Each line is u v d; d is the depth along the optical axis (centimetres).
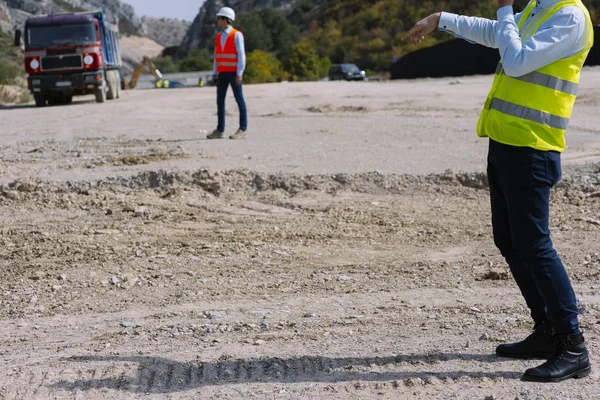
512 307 549
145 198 927
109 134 1520
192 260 704
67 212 884
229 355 456
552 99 397
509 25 396
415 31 432
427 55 5828
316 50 10562
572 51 395
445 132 1439
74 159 1155
